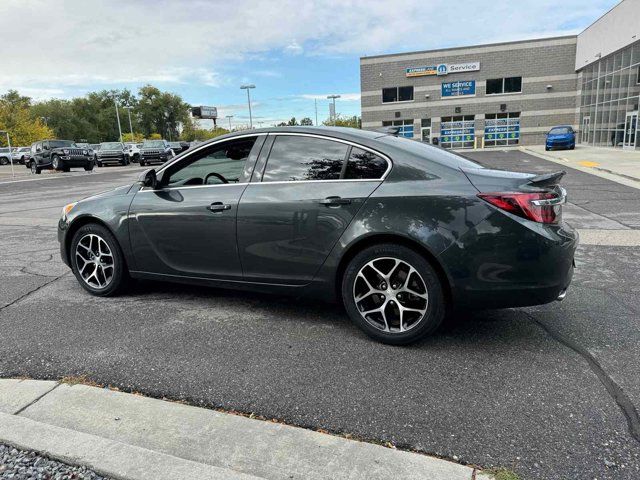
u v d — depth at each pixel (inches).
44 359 124.8
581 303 159.3
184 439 90.5
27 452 86.8
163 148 1280.8
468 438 90.2
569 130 1143.0
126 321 150.3
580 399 102.3
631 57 978.7
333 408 101.0
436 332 138.1
